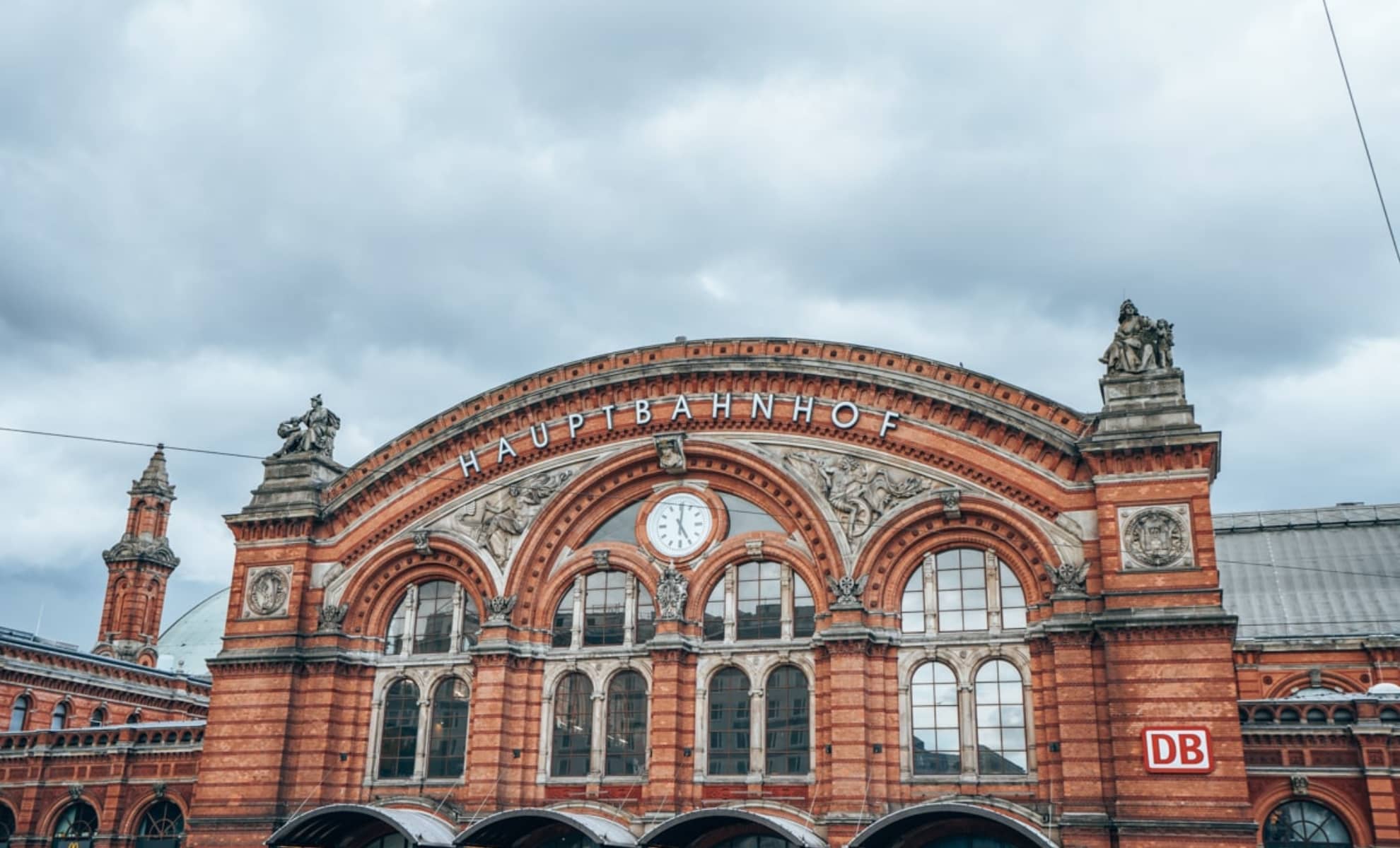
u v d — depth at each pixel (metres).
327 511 48.62
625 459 46.22
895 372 43.53
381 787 45.56
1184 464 38.78
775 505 44.66
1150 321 41.22
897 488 42.66
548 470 47.25
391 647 47.75
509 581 45.88
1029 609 40.31
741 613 44.03
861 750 39.78
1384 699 41.16
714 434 45.69
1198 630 37.00
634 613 45.19
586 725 44.50
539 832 43.22
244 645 47.47
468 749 44.34
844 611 41.47
